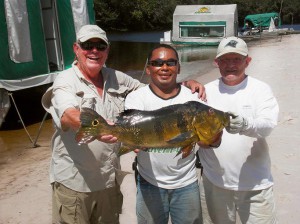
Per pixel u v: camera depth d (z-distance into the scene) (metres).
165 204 1.58
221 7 15.28
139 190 1.61
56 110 1.50
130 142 1.33
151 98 1.57
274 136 3.44
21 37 4.75
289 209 2.23
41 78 5.04
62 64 5.67
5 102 4.70
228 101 1.60
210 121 1.32
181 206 1.57
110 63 11.25
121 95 1.69
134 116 1.34
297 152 3.06
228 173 1.61
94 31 1.58
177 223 1.60
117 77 1.71
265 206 1.60
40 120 5.26
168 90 1.58
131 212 2.33
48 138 4.47
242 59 1.56
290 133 3.50
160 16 29.83
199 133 1.33
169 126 1.33
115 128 1.30
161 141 1.34
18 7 4.69
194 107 1.34
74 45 1.64
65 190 1.60
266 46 12.92
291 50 11.02
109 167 1.62
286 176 2.65
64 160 1.59
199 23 15.18
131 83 1.75
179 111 1.33
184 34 15.45
